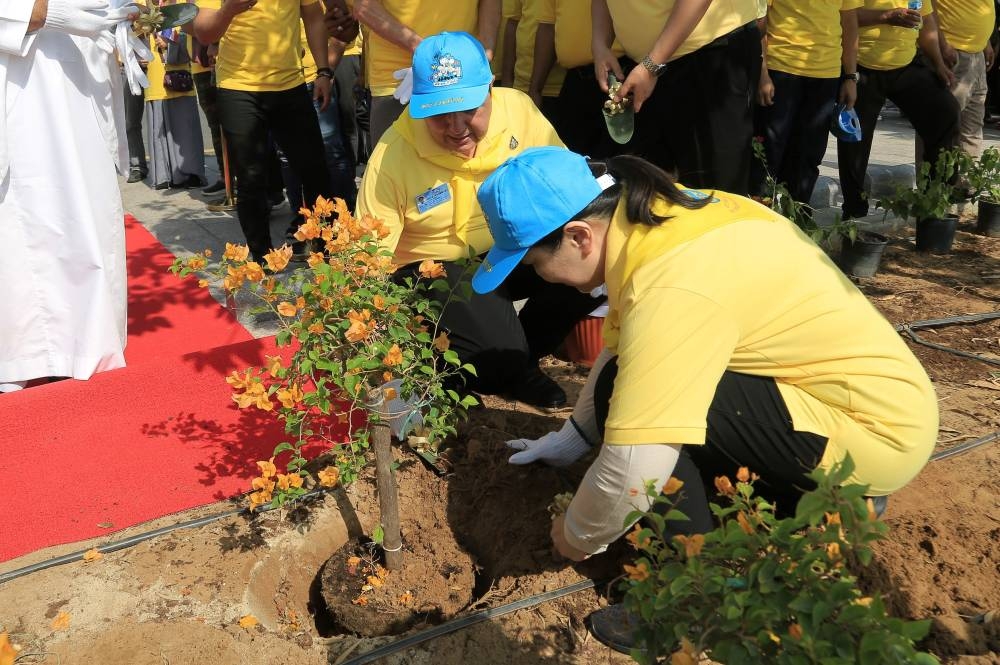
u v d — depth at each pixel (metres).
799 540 1.53
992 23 6.14
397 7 4.02
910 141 9.23
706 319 2.02
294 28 4.80
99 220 3.74
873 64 5.77
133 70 3.67
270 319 4.63
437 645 2.43
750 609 1.53
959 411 3.58
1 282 3.53
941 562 2.63
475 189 3.19
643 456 2.02
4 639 2.01
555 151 2.22
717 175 3.93
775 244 2.12
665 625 1.67
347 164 5.62
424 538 2.94
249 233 5.05
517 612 2.53
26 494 3.03
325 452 3.26
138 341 4.34
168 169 7.23
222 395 3.62
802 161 5.38
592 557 2.72
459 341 3.39
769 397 2.22
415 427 3.07
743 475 1.83
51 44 3.46
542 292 3.73
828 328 2.13
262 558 2.76
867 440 2.19
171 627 2.44
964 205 6.54
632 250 2.10
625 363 2.04
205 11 4.32
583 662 2.37
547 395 3.63
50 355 3.71
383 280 2.59
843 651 1.41
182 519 2.94
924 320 4.53
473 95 2.90
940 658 2.30
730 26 3.64
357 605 2.60
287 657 2.38
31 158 3.48
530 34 4.94
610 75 3.84
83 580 2.63
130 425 3.40
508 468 3.15
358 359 2.34
